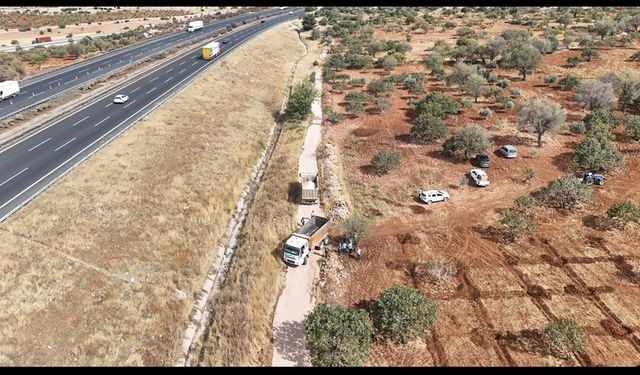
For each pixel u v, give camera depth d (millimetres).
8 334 25094
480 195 44188
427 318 27156
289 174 47531
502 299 30547
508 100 65250
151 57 91375
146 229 35594
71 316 27047
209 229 37969
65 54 98188
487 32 113375
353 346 24969
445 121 61094
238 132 56875
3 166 42688
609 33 97438
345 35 122188
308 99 62781
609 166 47156
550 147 53500
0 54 79250
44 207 35281
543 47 87000
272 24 145250
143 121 53344
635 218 37500
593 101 61688
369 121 63000
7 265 29359
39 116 55438
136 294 29531
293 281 32531
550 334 26344
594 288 31250
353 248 36031
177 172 44094
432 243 37062
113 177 40750
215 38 116250
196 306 30625
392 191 45219
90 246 32500
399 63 90688
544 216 40281
